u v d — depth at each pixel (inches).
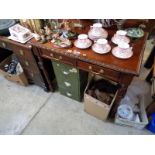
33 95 80.4
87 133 65.0
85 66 53.5
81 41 53.6
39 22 59.4
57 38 56.9
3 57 86.5
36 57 64.8
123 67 46.1
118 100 57.8
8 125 69.0
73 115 71.2
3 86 85.7
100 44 50.4
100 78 69.9
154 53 84.0
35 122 69.6
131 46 52.2
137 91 76.7
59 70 64.1
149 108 62.8
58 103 76.2
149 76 80.5
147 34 57.4
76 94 72.3
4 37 65.4
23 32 60.7
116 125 67.1
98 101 57.8
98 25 54.7
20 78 78.1
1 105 76.7
